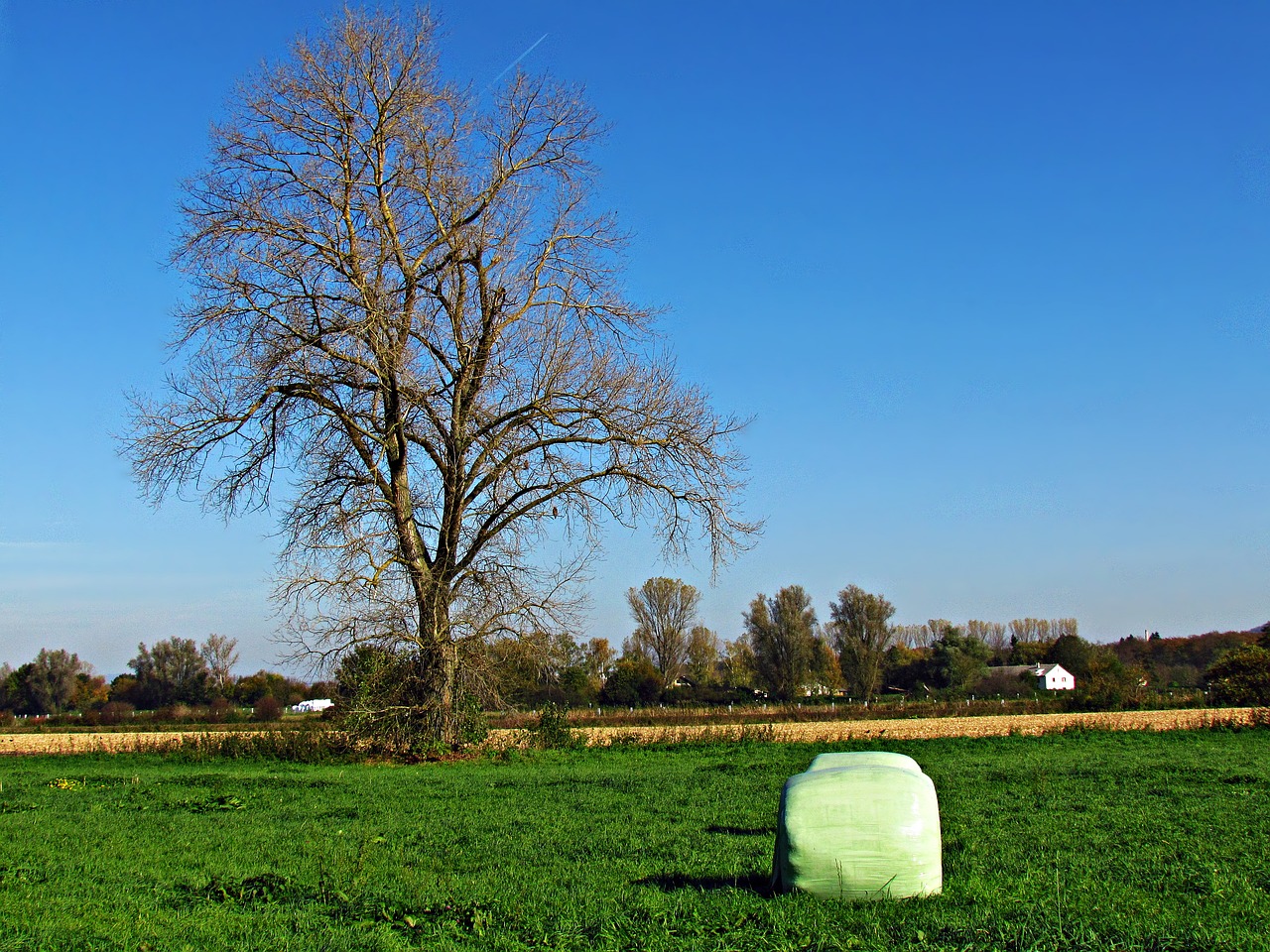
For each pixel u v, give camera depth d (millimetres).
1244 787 16828
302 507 29031
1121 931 7676
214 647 93250
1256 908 8414
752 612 79250
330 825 14742
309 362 27547
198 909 9430
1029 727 35125
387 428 28281
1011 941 7516
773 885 9469
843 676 88312
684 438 29141
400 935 8383
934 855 8906
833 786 9023
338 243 28328
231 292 27312
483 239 29359
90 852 12531
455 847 12586
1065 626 131125
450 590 28594
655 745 31031
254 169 28375
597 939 8008
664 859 11531
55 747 34188
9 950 8031
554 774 22578
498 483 28531
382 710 28297
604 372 29125
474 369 29234
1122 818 13562
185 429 28625
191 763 28219
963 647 87750
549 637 29016
